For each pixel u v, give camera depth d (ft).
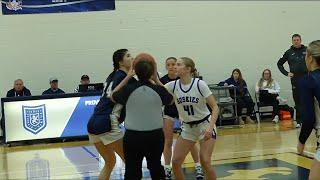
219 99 48.91
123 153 17.98
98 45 50.67
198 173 24.50
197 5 52.90
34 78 49.29
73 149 37.35
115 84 18.45
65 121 42.37
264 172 25.12
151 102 17.04
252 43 54.65
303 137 13.53
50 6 49.34
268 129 44.06
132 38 51.44
